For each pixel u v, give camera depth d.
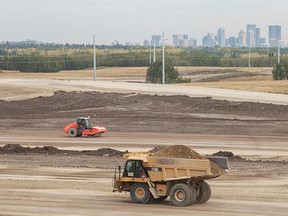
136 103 89.75
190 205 30.61
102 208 30.00
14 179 38.59
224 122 72.06
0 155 48.94
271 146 55.53
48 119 76.19
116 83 124.50
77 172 41.50
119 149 53.62
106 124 71.06
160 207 30.14
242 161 46.31
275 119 75.25
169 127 68.38
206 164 29.53
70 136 62.09
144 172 30.61
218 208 30.03
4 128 69.12
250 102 88.81
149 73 155.25
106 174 40.72
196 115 78.69
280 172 41.56
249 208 30.12
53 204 31.00
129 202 31.39
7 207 30.22
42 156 48.41
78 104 89.88
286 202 31.73
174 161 30.06
